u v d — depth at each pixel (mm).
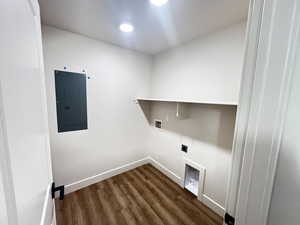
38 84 605
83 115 1820
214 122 1548
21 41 400
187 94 1843
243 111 464
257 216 444
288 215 392
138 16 1271
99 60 1854
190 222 1445
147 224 1413
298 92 360
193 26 1408
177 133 2033
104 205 1647
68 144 1754
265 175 419
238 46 1306
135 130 2402
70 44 1612
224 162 1479
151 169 2467
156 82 2367
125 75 2133
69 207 1607
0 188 252
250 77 441
